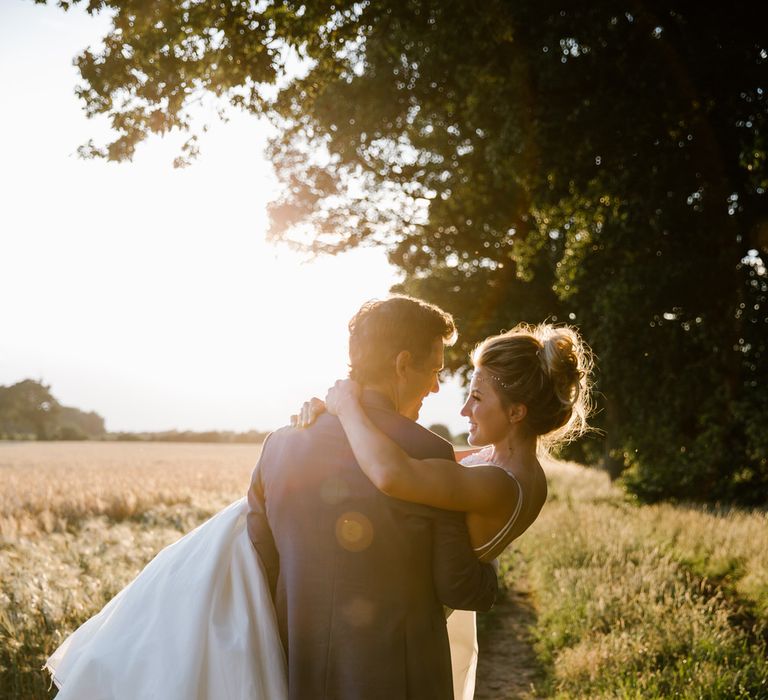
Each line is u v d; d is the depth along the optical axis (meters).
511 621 7.05
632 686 4.47
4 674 3.81
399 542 1.64
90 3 6.55
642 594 6.05
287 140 9.69
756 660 4.77
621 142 11.64
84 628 1.88
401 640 1.63
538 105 11.40
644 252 14.02
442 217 19.53
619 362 15.17
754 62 11.09
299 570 1.67
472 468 1.72
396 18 8.68
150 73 6.89
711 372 14.48
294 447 1.75
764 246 13.45
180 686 1.64
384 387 1.82
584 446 29.33
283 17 7.25
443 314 1.89
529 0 10.23
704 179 12.68
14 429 117.62
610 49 11.05
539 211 12.88
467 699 2.17
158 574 1.81
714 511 13.62
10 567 6.24
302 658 1.65
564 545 8.89
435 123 16.61
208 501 15.46
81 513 13.68
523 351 1.88
